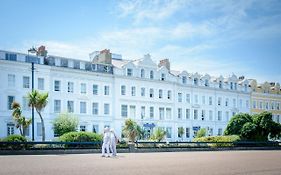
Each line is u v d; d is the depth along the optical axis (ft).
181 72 248.32
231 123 178.50
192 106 249.34
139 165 62.64
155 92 231.91
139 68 225.97
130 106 220.43
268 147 163.02
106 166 59.72
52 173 47.83
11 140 103.96
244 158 86.94
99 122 208.74
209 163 68.80
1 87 177.68
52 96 192.75
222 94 267.80
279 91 308.60
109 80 214.48
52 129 191.31
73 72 200.75
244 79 284.41
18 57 184.24
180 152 123.75
